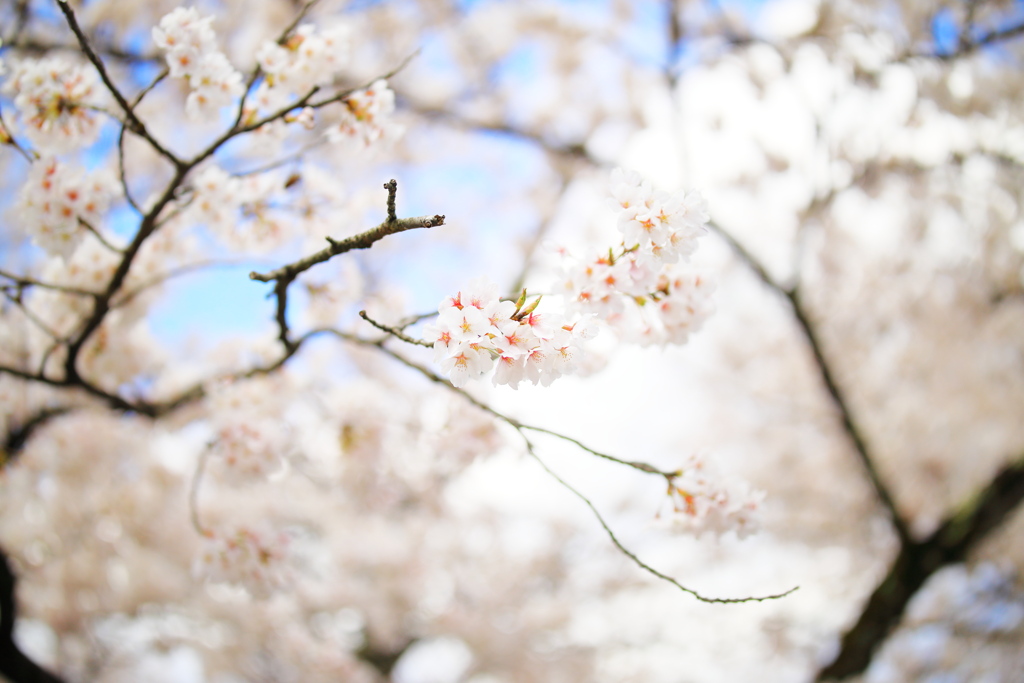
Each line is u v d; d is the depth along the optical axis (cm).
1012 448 746
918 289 805
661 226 151
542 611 804
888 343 848
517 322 140
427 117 681
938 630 757
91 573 595
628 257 160
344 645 766
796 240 615
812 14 637
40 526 506
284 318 223
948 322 789
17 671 342
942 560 487
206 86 206
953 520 487
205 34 200
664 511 213
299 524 759
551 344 143
